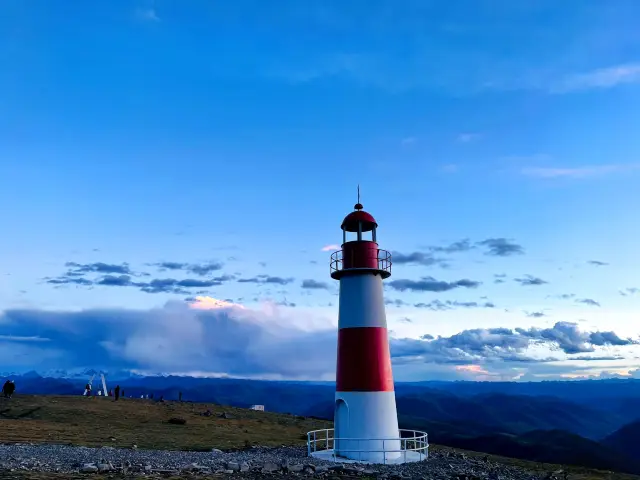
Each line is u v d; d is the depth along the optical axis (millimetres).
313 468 25859
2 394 55812
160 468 23656
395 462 30250
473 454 44000
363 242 32969
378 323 32406
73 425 43250
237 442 41062
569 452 130750
